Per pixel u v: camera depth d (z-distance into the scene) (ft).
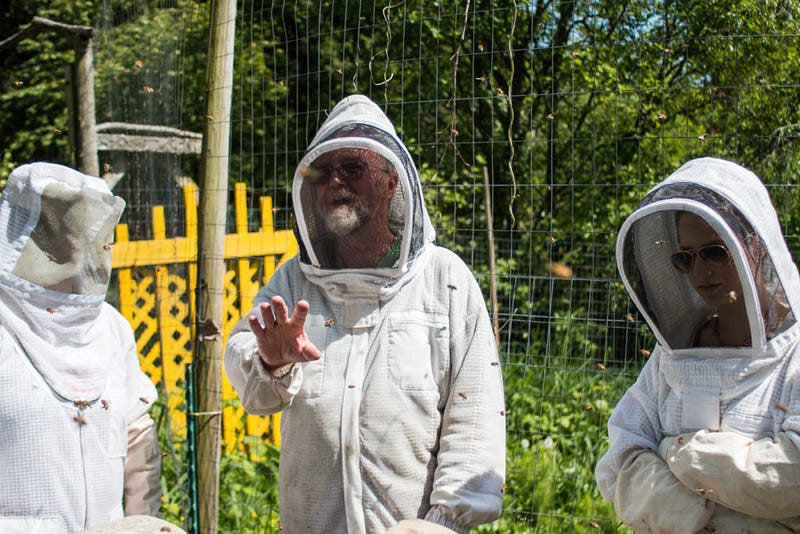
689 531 7.44
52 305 8.26
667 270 7.93
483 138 30.04
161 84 16.58
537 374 19.15
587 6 19.81
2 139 36.22
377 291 8.86
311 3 25.13
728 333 7.73
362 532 8.41
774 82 16.20
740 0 17.46
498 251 27.84
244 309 17.84
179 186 17.30
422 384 8.66
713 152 17.01
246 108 30.60
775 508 7.11
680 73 19.83
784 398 7.41
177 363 17.74
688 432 7.77
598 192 27.45
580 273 26.12
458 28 26.30
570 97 27.68
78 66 16.92
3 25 37.19
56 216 8.21
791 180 15.66
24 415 8.00
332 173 8.80
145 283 17.58
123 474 8.86
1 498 7.89
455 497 8.26
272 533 14.21
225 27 12.03
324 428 8.61
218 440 12.30
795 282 7.72
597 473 8.50
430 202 20.97
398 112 28.09
